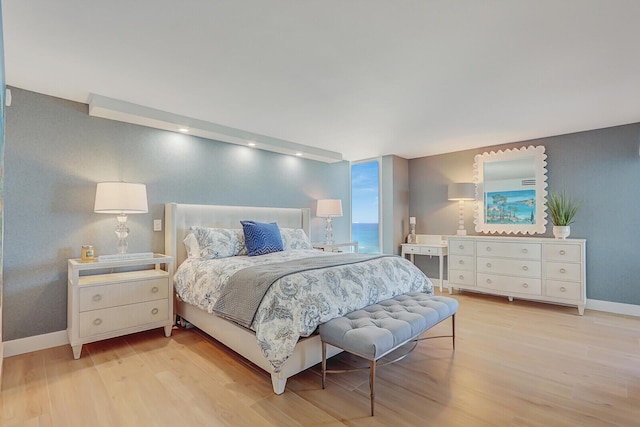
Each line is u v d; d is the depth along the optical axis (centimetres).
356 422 177
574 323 338
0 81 146
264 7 167
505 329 320
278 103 302
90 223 302
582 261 367
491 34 191
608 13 170
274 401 197
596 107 312
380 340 186
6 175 261
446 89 269
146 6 165
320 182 533
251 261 299
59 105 287
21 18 174
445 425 174
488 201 473
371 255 335
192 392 207
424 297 271
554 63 225
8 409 187
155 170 346
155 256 317
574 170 405
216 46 204
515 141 445
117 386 213
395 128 383
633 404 192
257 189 441
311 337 222
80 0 160
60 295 285
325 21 179
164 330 312
